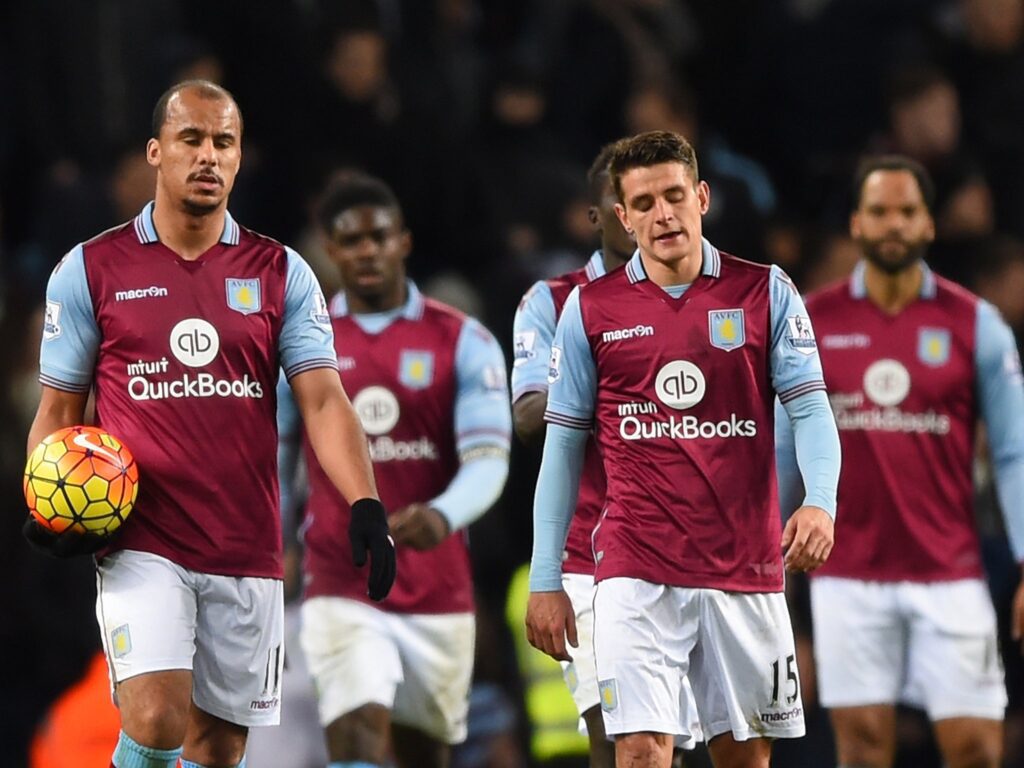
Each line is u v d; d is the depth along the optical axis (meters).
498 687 37.06
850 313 29.84
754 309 23.00
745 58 50.00
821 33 49.28
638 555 23.06
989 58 46.44
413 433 29.91
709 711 23.58
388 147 44.22
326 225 30.14
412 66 45.84
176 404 22.95
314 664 29.23
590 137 48.00
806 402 22.88
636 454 23.14
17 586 36.06
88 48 44.47
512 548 39.69
